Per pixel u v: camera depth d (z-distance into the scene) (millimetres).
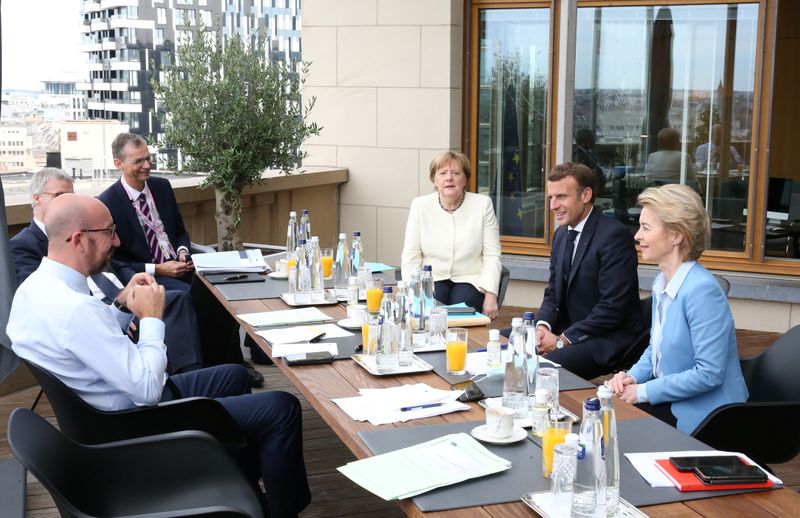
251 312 3549
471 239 4559
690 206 2758
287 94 5977
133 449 2283
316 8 7273
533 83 6895
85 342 2539
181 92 5617
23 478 3510
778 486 1840
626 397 2812
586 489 1647
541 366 2773
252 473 3010
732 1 6258
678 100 6531
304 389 2578
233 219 5867
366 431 2186
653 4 6465
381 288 3377
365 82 7215
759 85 6246
